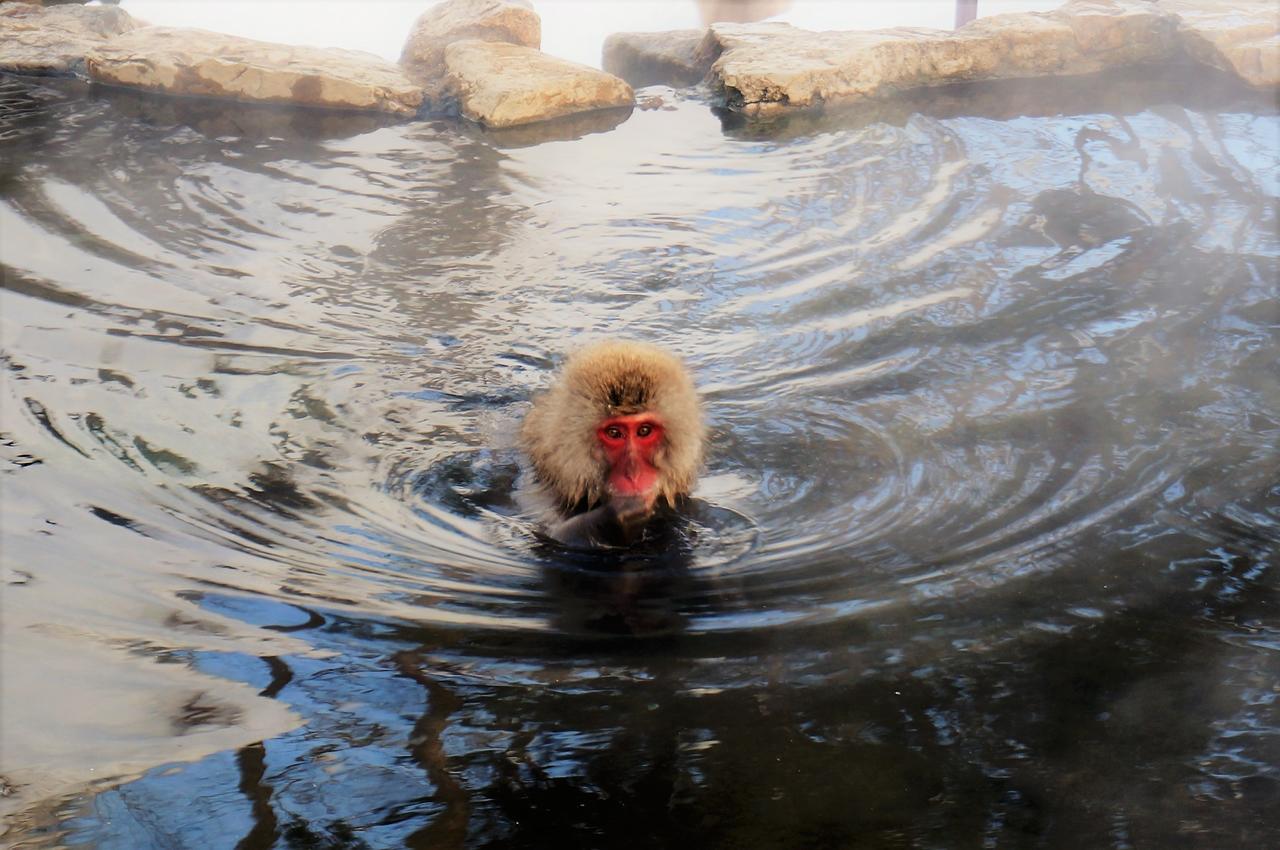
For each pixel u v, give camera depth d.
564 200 3.00
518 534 1.88
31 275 2.56
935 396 2.17
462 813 1.42
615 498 1.88
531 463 2.04
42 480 1.94
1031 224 2.76
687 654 1.63
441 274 2.63
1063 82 3.85
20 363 2.24
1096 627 1.66
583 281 2.61
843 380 2.24
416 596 1.74
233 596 1.73
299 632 1.66
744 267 2.65
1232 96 3.61
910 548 1.82
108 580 1.75
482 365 2.32
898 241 2.73
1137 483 1.93
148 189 3.00
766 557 1.82
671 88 3.99
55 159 3.17
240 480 1.97
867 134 3.40
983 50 3.88
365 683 1.58
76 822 1.41
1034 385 2.19
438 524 1.90
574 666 1.61
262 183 3.07
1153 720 1.52
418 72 4.04
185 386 2.21
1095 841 1.38
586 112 3.71
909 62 3.83
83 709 1.54
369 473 2.01
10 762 1.48
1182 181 2.96
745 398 2.20
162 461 2.01
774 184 3.08
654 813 1.42
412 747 1.50
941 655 1.62
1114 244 2.65
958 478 1.97
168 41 3.94
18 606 1.69
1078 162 3.11
